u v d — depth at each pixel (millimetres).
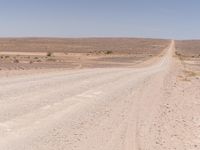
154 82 29141
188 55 128750
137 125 13070
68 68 44594
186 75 39312
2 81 23766
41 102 16516
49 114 14023
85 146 9898
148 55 115188
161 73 40031
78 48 183125
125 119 13992
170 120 14508
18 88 20609
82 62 65188
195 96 22859
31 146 9609
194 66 65125
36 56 87625
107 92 21500
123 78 31219
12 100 16547
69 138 10680
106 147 9891
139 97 20250
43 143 9977
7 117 13070
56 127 12008
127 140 10789
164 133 12148
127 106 17062
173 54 124812
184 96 22375
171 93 23172
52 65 51781
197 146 10711
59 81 25781
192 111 17109
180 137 11758
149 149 9969
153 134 11859
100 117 14117
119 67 51281
